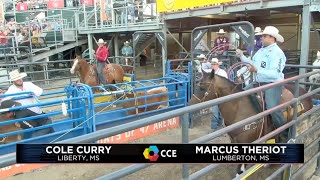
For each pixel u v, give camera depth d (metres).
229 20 14.62
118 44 18.86
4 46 15.15
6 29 16.47
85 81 9.72
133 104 6.70
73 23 19.59
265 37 3.99
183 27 14.19
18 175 4.91
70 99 5.48
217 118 6.40
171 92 7.12
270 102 3.89
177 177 4.71
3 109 4.79
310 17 8.83
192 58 6.88
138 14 16.23
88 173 4.91
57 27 18.03
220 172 4.64
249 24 5.26
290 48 16.08
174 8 12.73
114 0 18.50
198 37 6.49
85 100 5.73
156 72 17.52
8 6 22.81
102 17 17.16
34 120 5.38
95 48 19.05
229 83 4.10
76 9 19.97
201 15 11.87
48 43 17.47
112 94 6.25
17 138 5.25
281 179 3.62
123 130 1.69
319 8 8.57
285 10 10.70
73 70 9.64
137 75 16.55
